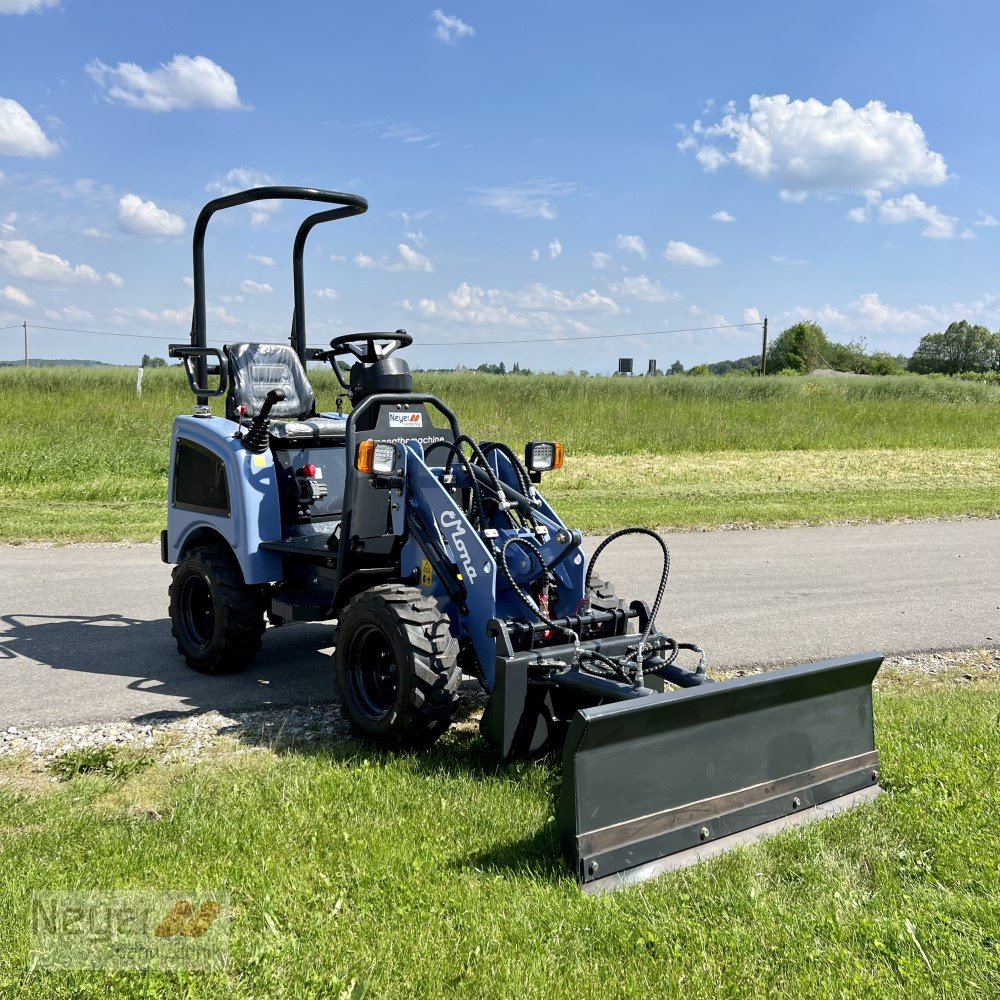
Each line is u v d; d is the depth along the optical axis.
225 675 6.14
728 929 3.10
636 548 10.69
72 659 6.47
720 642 6.90
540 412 23.67
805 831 3.77
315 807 3.95
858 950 3.02
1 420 18.81
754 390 32.28
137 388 23.59
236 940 3.00
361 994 2.74
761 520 12.48
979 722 5.01
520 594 4.68
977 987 2.84
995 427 24.50
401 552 5.18
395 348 6.14
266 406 5.83
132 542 10.80
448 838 3.70
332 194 6.04
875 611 7.85
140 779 4.38
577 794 3.37
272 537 5.89
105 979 2.81
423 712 4.45
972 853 3.61
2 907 3.16
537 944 3.00
